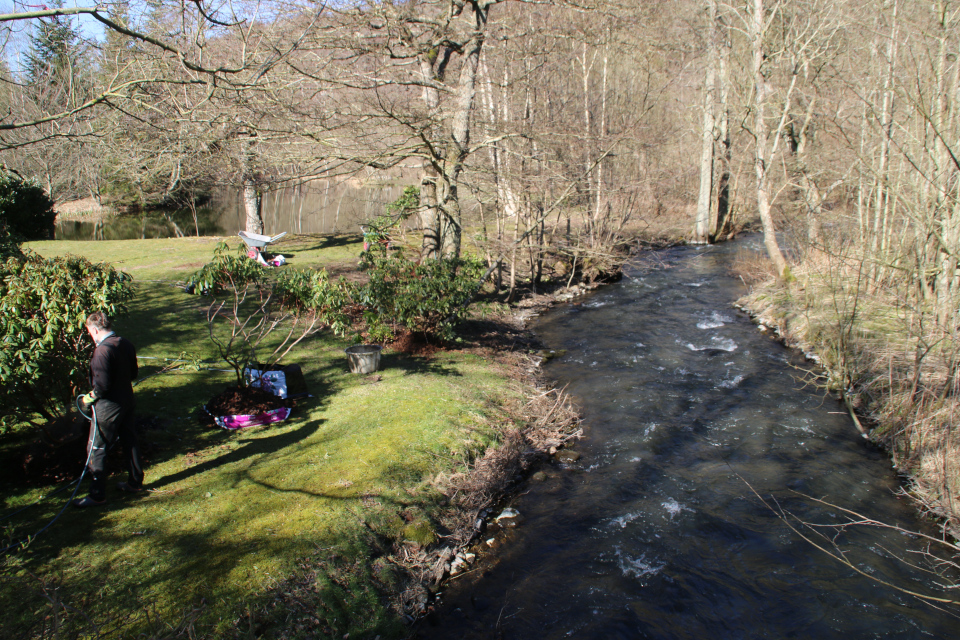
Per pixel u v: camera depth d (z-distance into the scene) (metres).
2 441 6.54
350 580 5.16
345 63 11.74
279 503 5.89
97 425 5.39
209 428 7.38
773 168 20.50
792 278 15.65
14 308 5.45
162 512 5.58
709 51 23.58
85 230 30.52
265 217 36.12
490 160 15.88
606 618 5.32
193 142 10.65
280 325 11.78
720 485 7.53
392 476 6.65
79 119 7.96
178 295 13.39
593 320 15.31
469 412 8.63
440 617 5.28
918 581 5.84
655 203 25.77
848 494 7.28
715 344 13.08
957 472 6.95
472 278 13.88
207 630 4.29
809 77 17.08
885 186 10.48
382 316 10.58
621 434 8.94
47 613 4.25
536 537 6.52
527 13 15.63
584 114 17.53
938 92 8.55
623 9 13.16
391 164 12.66
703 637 5.15
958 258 7.99
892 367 9.02
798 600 5.59
